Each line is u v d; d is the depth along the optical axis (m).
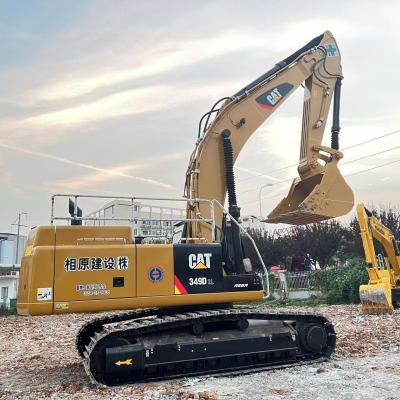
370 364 7.58
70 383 7.28
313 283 23.08
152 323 7.07
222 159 9.07
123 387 6.68
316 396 5.86
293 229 32.28
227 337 7.47
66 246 7.03
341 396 5.82
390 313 13.65
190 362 7.19
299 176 10.30
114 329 6.91
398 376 6.73
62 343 12.68
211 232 8.35
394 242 15.34
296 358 7.91
